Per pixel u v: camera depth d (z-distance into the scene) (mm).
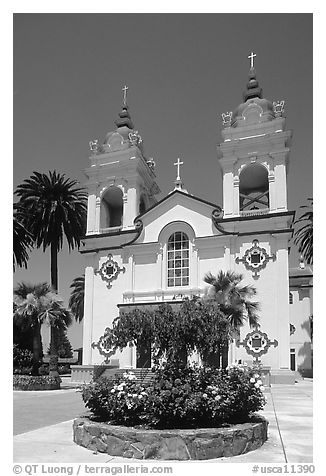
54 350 32531
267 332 32688
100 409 11867
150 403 10836
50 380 29734
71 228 42844
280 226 34188
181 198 37000
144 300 36219
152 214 37781
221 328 12508
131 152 40375
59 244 43188
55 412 18047
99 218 40406
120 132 42656
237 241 34844
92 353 37438
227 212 36062
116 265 38156
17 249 38406
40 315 31594
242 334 33000
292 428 13773
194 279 35125
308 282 51000
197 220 36188
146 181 42781
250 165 36531
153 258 36938
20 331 37375
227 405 11305
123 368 34906
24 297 32656
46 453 10391
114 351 36469
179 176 38312
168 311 12219
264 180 39750
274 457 10094
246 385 12172
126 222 39406
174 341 11953
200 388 11438
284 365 31953
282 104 36938
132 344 12648
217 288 28922
